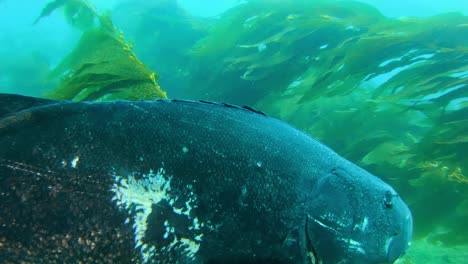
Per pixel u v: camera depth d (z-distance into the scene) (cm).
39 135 134
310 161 166
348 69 760
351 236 158
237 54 1032
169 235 138
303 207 154
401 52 772
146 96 350
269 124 172
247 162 153
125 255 132
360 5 1000
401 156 762
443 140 643
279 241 148
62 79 379
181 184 143
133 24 1545
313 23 898
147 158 142
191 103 163
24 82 1498
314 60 898
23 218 123
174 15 1495
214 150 151
